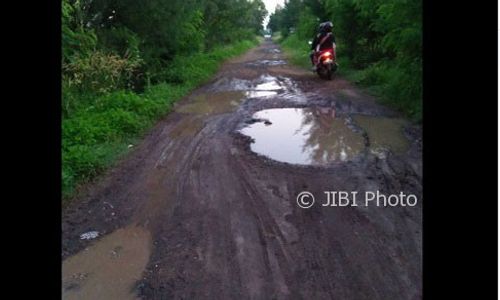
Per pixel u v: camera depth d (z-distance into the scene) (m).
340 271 3.46
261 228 4.14
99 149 6.43
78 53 9.58
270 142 6.85
